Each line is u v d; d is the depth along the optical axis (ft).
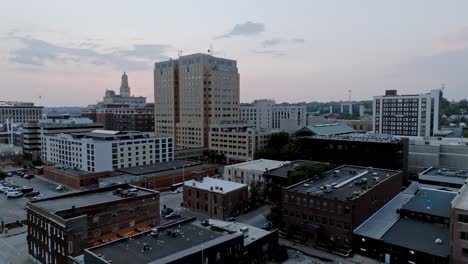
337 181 280.72
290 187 264.72
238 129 591.37
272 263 206.80
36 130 612.29
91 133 511.40
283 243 240.12
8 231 268.82
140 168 437.58
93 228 215.31
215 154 575.38
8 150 578.66
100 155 421.59
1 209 321.73
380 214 253.44
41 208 215.10
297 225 251.39
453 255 184.65
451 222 185.06
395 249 203.51
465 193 212.43
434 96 616.80
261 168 370.12
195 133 643.86
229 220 280.72
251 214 304.50
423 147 408.26
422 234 214.90
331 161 409.28
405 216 243.81
